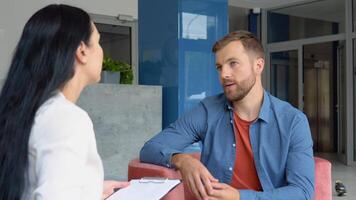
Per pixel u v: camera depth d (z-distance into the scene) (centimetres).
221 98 188
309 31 848
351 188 516
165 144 184
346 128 739
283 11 887
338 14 791
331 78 923
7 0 578
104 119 396
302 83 857
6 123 91
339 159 808
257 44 169
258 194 145
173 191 155
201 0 354
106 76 416
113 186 134
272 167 164
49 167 84
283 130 164
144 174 173
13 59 98
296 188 151
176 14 341
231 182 172
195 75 350
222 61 168
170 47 347
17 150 88
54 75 95
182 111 344
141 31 368
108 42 684
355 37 728
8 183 88
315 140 963
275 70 892
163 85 355
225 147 175
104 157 398
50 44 96
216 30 365
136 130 407
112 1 677
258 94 171
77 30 100
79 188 86
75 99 103
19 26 588
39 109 92
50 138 87
